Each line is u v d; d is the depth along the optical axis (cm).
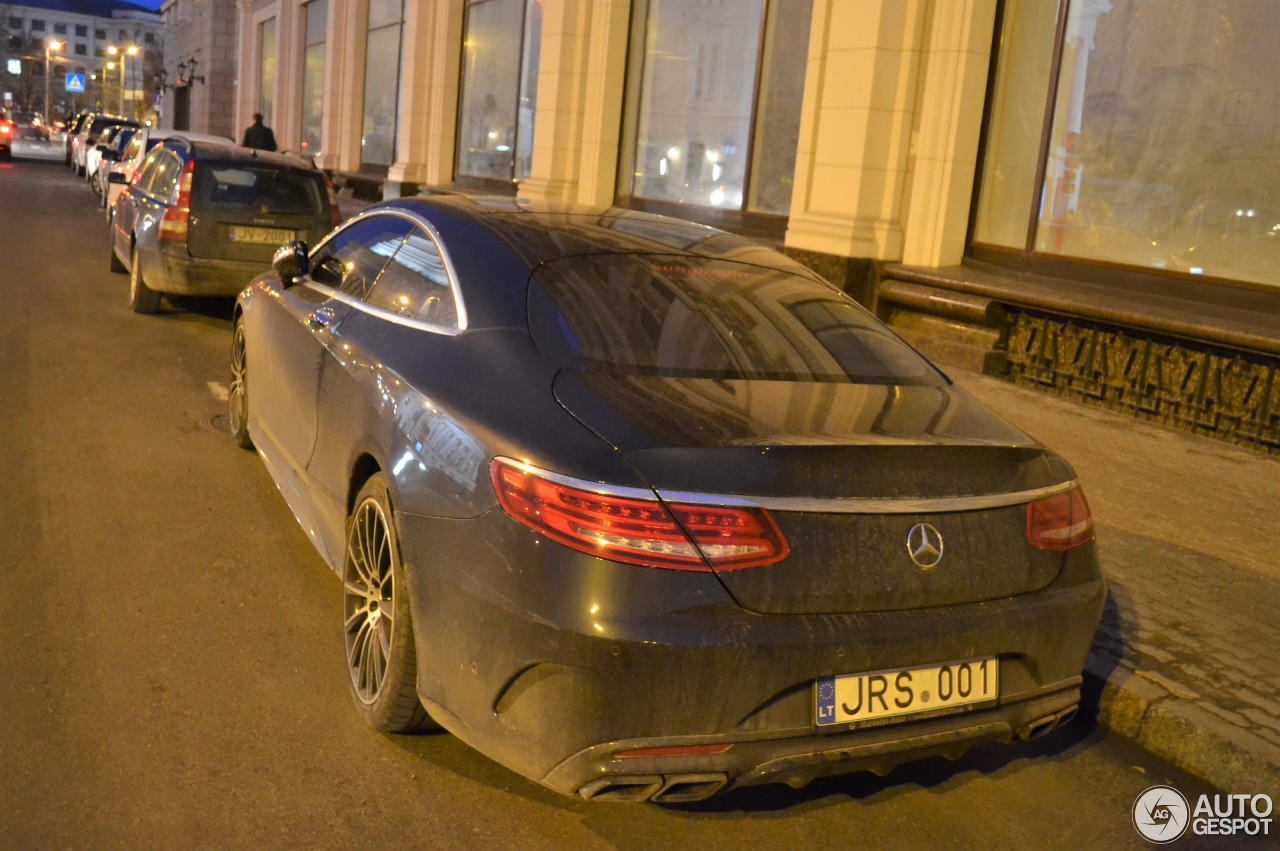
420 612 298
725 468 267
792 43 1179
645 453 269
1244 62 786
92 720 332
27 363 789
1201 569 521
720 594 261
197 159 952
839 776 344
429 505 298
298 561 469
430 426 311
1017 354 909
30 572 434
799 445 275
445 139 2011
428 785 315
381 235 438
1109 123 884
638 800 268
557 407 291
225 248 945
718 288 370
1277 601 489
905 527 280
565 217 407
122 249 1129
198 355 866
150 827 284
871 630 272
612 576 259
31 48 16150
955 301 938
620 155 1487
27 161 4031
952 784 347
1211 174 809
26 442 600
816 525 270
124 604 414
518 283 346
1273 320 760
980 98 980
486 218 390
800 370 336
